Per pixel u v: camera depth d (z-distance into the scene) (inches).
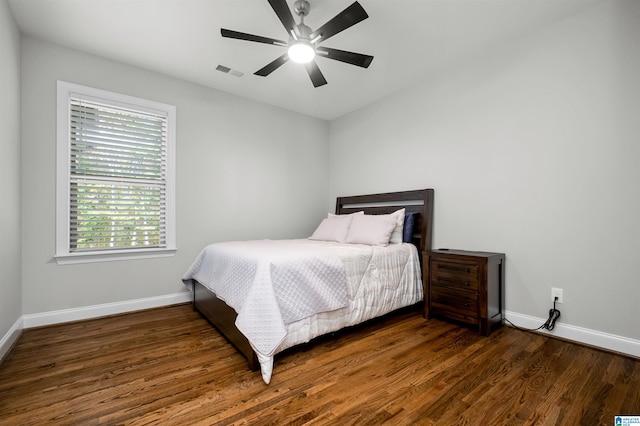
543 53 93.4
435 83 125.2
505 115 102.4
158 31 94.5
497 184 104.3
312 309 79.7
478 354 78.6
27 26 91.7
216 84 132.1
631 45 77.7
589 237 84.1
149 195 119.9
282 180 160.6
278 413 54.7
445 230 120.6
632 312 77.1
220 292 90.4
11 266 84.7
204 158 133.1
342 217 142.6
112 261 110.9
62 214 101.3
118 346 83.5
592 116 83.8
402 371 69.8
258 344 66.6
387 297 104.9
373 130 154.2
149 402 58.0
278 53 107.6
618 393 60.5
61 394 60.4
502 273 100.4
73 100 104.5
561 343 85.4
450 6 83.1
